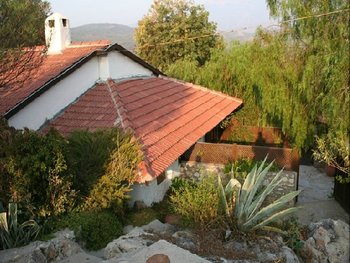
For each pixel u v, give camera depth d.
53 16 15.74
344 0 11.85
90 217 8.73
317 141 12.61
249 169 13.25
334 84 11.30
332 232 10.08
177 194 9.66
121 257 5.43
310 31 12.69
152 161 10.59
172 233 8.50
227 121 20.20
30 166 8.16
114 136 10.31
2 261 6.74
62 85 13.67
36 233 7.94
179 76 22.06
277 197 13.41
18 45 11.10
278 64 15.44
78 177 9.56
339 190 13.71
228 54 20.66
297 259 8.15
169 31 31.61
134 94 15.34
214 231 8.42
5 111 11.93
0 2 10.73
